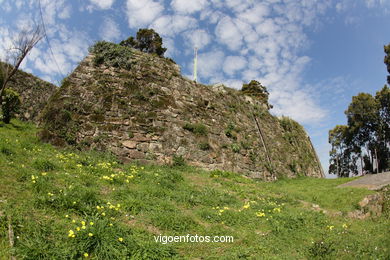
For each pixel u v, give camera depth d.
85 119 12.91
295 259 5.40
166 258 4.79
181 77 17.88
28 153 9.16
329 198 11.95
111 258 4.37
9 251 3.95
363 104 32.03
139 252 4.65
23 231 4.53
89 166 9.73
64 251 4.24
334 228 8.05
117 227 5.21
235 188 11.62
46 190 6.33
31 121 17.81
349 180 17.02
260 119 22.16
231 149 17.41
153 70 16.64
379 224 8.84
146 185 9.14
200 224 6.78
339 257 5.43
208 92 19.20
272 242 6.28
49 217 5.29
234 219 7.41
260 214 7.96
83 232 4.68
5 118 14.34
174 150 14.53
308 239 6.84
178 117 15.89
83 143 12.22
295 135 25.14
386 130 31.02
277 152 21.39
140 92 15.17
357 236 7.16
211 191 10.05
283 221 7.80
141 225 6.06
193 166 14.59
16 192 5.97
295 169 21.95
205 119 17.36
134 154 13.16
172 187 9.64
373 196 11.41
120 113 13.89
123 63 15.67
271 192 12.42
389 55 30.72
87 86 14.01
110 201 6.95
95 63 15.03
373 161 33.38
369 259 5.23
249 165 17.88
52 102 12.84
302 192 13.67
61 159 9.71
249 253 5.48
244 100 22.36
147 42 29.11
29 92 19.06
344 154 37.28
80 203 6.00
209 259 5.08
